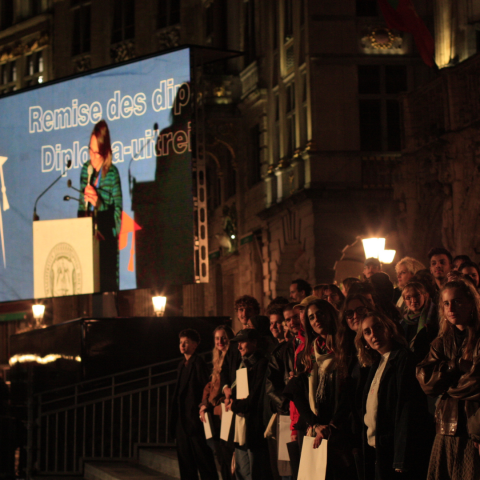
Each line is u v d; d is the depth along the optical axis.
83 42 38.12
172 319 16.70
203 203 19.69
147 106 20.72
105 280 21.05
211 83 31.05
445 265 8.71
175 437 11.22
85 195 21.59
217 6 32.59
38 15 39.59
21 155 22.84
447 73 17.28
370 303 7.10
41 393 15.38
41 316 21.94
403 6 18.98
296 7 25.59
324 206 24.06
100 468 13.72
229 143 31.44
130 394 14.49
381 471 6.48
